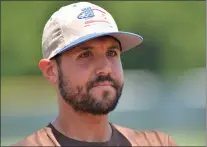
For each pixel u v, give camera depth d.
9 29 76.19
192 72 77.38
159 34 78.25
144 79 73.31
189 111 45.38
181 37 79.19
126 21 75.38
